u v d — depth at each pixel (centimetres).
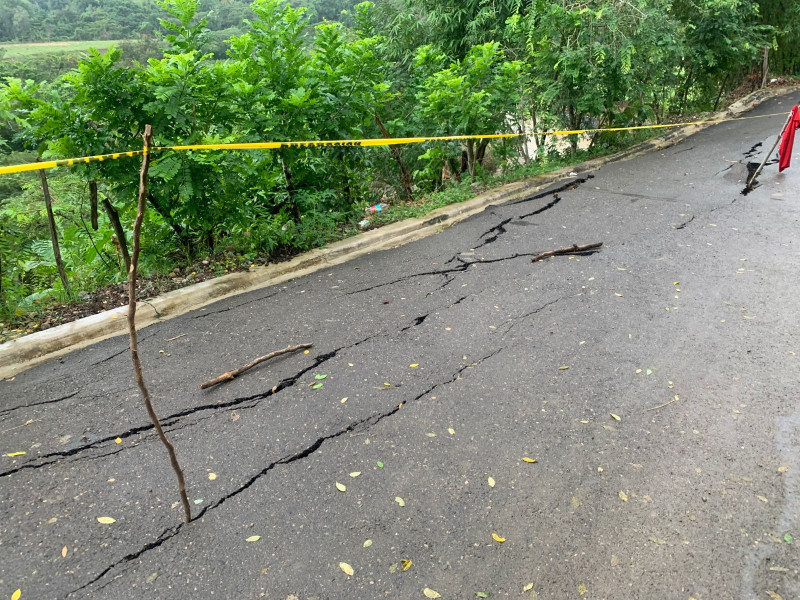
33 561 247
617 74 892
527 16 933
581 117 955
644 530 250
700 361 371
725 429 309
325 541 252
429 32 1101
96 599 229
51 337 428
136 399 361
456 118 739
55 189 657
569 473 285
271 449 312
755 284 471
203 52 523
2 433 333
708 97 1410
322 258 579
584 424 319
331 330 437
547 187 805
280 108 563
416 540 251
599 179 836
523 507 265
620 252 558
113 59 454
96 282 526
